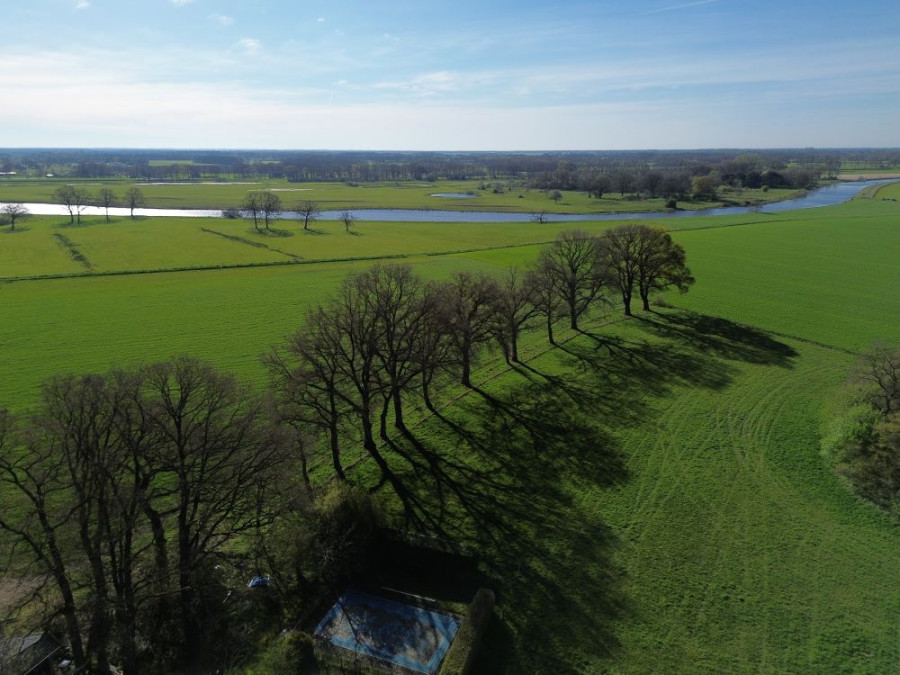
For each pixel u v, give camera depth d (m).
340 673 27.06
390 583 33.09
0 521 26.03
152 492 29.53
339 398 47.06
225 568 33.34
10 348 69.06
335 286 99.00
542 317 83.00
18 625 27.98
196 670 27.14
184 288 97.31
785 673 27.06
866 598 31.70
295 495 32.56
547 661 27.62
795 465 44.69
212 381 32.94
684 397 56.66
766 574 33.50
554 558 34.84
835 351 69.88
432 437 49.59
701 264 116.81
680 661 27.69
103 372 62.16
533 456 46.38
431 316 47.56
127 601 26.42
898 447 41.47
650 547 35.75
